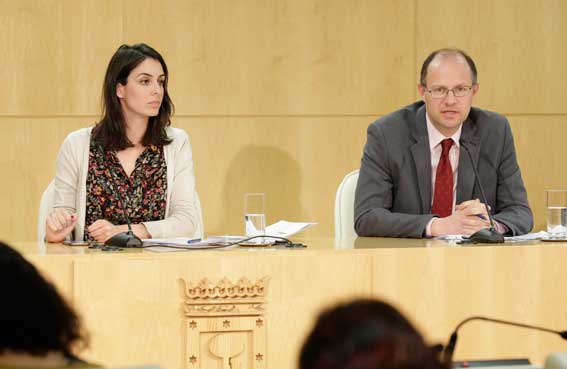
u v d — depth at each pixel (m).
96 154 8.11
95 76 11.63
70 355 2.80
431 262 6.32
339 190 8.75
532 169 12.36
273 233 7.36
